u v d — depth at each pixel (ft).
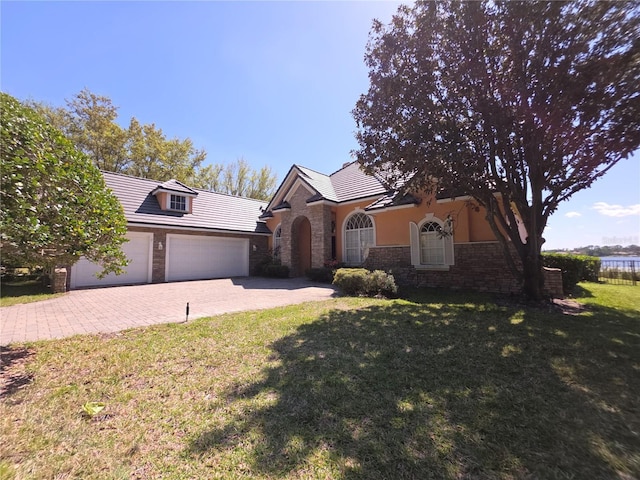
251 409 10.42
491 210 29.60
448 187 28.91
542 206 28.71
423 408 10.37
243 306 29.89
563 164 25.85
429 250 42.93
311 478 7.25
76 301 33.65
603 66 18.94
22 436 8.90
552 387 11.89
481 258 37.52
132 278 51.55
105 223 17.33
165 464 7.82
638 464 7.61
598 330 19.71
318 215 55.42
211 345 17.28
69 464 7.78
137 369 13.94
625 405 10.52
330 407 10.50
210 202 69.41
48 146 15.48
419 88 25.88
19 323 23.08
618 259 54.08
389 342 17.65
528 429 9.10
